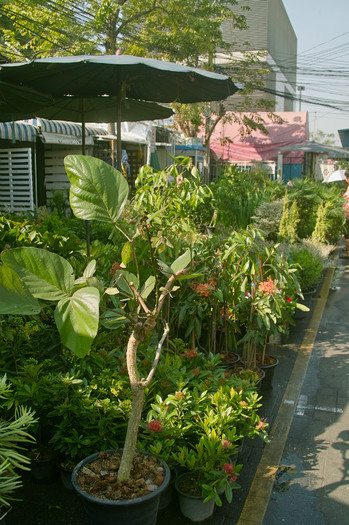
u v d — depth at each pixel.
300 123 25.97
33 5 13.91
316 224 10.71
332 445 3.59
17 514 2.75
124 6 15.62
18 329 3.33
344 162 28.94
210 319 4.50
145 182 5.02
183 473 2.90
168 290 2.26
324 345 5.75
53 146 13.66
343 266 10.79
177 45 17.56
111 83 5.74
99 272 4.20
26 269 2.07
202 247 4.42
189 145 20.33
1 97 5.65
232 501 2.96
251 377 3.71
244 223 8.93
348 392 4.48
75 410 2.80
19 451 3.00
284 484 3.14
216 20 17.86
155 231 4.26
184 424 2.90
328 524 2.78
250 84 21.83
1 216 4.92
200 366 3.67
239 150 26.16
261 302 4.09
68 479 2.90
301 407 4.20
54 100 6.30
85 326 1.94
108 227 6.46
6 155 12.26
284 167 25.83
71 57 4.32
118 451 2.57
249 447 3.54
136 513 2.21
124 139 14.70
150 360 3.42
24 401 2.82
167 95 6.12
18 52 15.14
